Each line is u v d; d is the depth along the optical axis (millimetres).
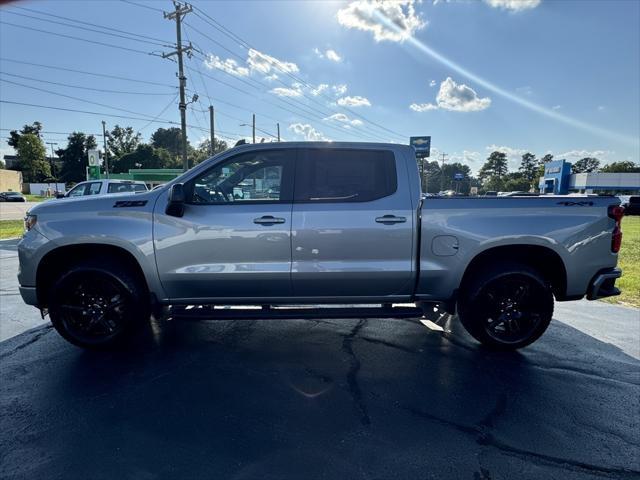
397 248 3439
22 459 2176
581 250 3479
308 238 3389
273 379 3137
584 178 51938
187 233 3373
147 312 3623
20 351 3643
